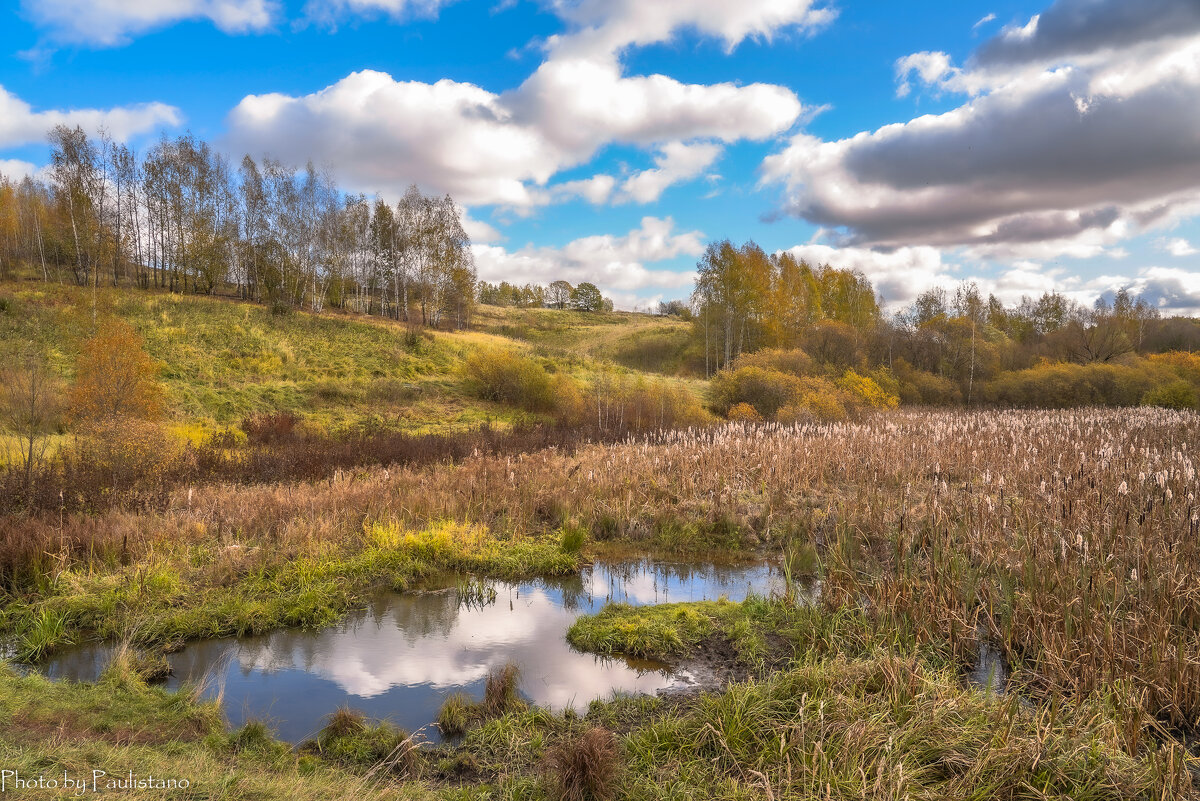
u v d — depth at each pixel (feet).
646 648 22.49
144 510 35.88
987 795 12.96
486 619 25.95
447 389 112.06
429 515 37.32
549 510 40.40
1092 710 15.74
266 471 48.44
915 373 145.18
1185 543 22.95
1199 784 13.70
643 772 14.73
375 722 18.08
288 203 164.25
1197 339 196.03
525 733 17.04
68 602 24.94
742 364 114.73
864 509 35.68
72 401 58.18
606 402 96.32
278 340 121.08
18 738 15.15
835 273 197.47
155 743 16.28
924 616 21.07
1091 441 51.47
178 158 157.58
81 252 146.10
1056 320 232.53
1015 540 25.53
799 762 14.38
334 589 27.86
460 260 183.21
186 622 24.23
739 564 32.73
